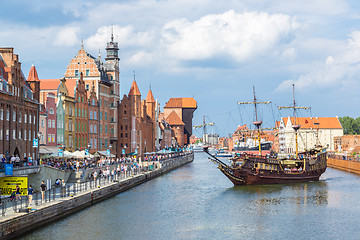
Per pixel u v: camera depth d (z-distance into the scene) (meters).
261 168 104.44
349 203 78.38
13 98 78.56
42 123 99.19
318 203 78.56
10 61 84.38
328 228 60.16
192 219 65.31
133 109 163.25
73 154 96.19
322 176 130.00
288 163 109.56
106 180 92.25
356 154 183.25
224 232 58.00
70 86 124.31
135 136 163.75
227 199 83.25
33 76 90.94
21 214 50.75
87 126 131.00
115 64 157.75
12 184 58.97
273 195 88.19
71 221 61.25
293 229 59.66
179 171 157.25
